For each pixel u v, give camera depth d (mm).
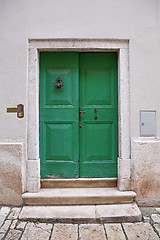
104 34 2904
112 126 3111
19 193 2803
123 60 2945
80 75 3119
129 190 2896
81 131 3115
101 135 3125
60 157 3076
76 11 2908
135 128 2898
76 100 3070
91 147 3119
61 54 3062
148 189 2834
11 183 2807
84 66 3119
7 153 2809
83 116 3107
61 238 2246
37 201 2777
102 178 3066
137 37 2920
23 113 2863
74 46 2928
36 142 2904
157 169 2836
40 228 2410
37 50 2957
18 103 2867
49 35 2891
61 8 2906
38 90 3016
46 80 3072
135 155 2816
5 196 2822
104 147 3121
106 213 2588
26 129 2859
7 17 2900
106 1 2920
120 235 2297
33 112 2904
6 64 2881
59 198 2764
